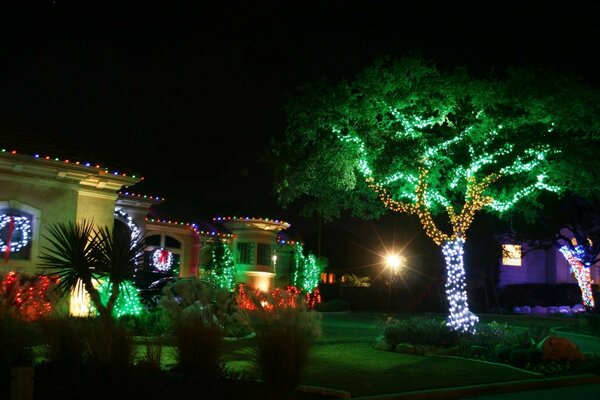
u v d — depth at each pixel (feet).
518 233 113.50
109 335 28.25
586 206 106.11
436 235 62.69
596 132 58.18
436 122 59.98
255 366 30.63
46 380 25.85
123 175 65.72
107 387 26.00
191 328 30.68
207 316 31.73
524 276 134.51
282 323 30.25
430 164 60.49
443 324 57.72
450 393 37.91
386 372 43.11
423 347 53.01
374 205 70.85
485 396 38.88
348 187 62.49
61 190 62.54
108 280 51.39
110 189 65.87
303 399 33.63
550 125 58.49
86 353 28.78
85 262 44.73
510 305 125.80
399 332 55.16
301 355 30.01
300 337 30.17
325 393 34.78
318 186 64.03
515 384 41.27
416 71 58.85
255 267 105.09
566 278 133.08
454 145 61.67
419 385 39.09
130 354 28.48
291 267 118.73
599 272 134.21
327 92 59.52
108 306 44.86
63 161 60.85
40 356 32.32
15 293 40.70
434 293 138.41
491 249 123.13
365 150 59.47
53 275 47.01
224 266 97.66
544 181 64.23
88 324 29.89
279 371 29.63
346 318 99.50
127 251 46.26
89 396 25.49
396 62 58.44
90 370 26.63
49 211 61.57
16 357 29.45
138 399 26.13
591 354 53.31
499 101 57.31
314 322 30.94
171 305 32.19
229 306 42.29
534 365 48.14
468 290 130.11
